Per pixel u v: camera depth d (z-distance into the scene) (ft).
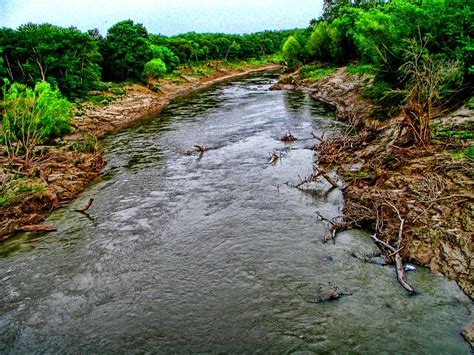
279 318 35.81
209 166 80.84
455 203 43.96
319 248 46.42
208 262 45.73
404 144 65.41
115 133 120.88
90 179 78.13
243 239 50.19
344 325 34.12
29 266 48.11
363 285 38.96
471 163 49.98
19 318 38.75
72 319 38.09
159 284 42.47
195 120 131.75
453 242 39.81
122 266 46.50
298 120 117.39
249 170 76.23
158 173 78.95
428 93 61.41
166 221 57.06
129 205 63.98
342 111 119.85
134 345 34.17
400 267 39.40
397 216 46.68
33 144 87.30
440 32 88.69
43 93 95.91
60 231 56.70
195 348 33.24
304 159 80.12
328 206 57.47
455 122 67.26
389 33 100.01
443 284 37.06
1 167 79.00
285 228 52.03
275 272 42.65
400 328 33.09
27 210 62.80
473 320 32.60
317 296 38.11
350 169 68.54
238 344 33.27
